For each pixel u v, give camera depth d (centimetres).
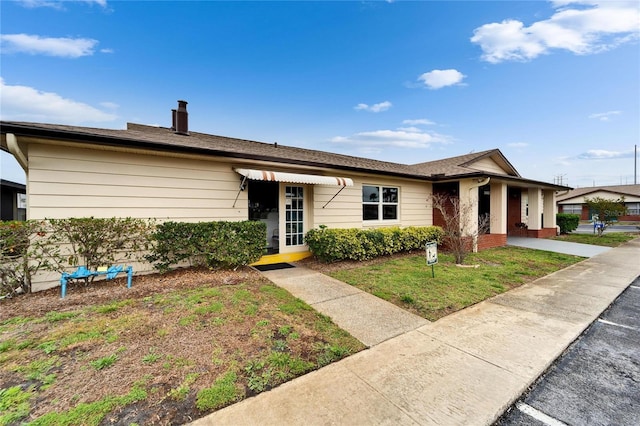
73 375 302
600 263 1022
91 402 261
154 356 340
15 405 255
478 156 1655
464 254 1005
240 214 850
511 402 284
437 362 354
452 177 1255
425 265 922
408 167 1672
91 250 608
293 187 1008
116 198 663
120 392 276
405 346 396
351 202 1123
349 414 258
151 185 709
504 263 984
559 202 4831
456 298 600
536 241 1612
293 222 1005
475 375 326
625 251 1296
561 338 425
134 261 681
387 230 1079
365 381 311
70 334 389
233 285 637
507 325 471
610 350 401
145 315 457
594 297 625
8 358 331
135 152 674
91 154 636
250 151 936
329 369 334
